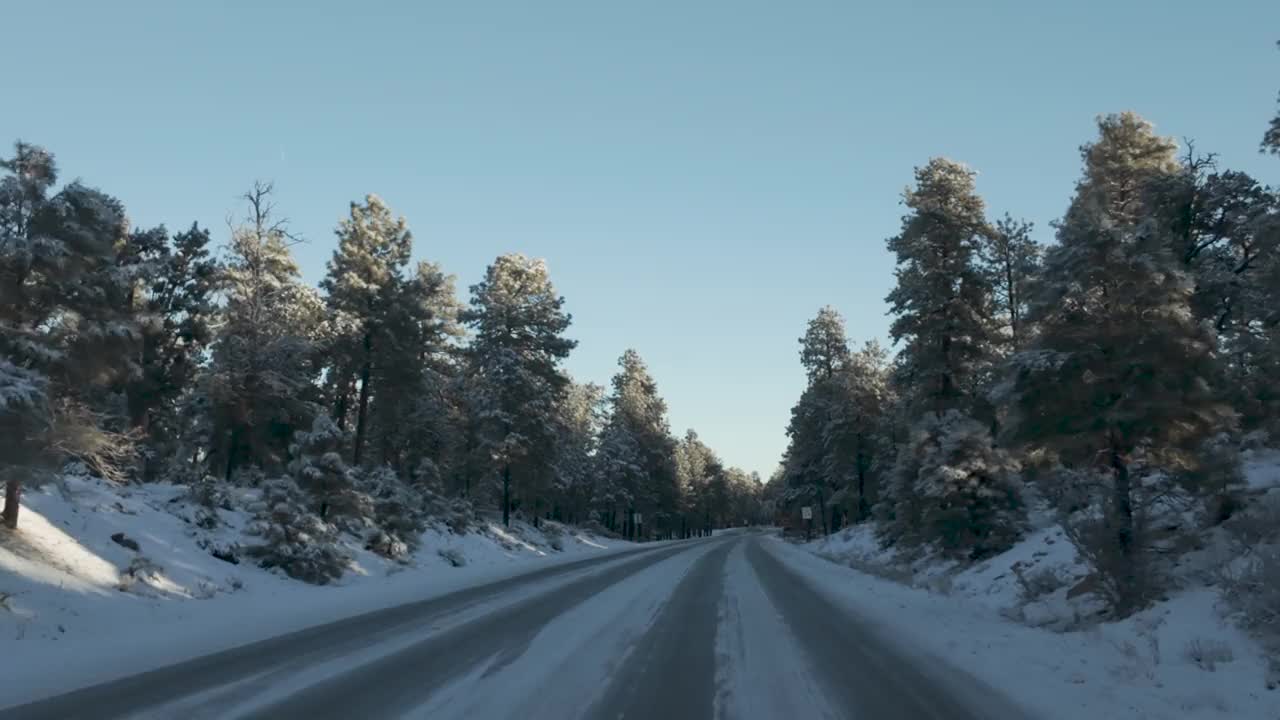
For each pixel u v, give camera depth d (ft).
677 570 99.04
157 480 109.09
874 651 38.70
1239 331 79.05
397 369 148.25
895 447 189.16
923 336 122.93
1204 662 33.01
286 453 121.19
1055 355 51.13
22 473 47.57
